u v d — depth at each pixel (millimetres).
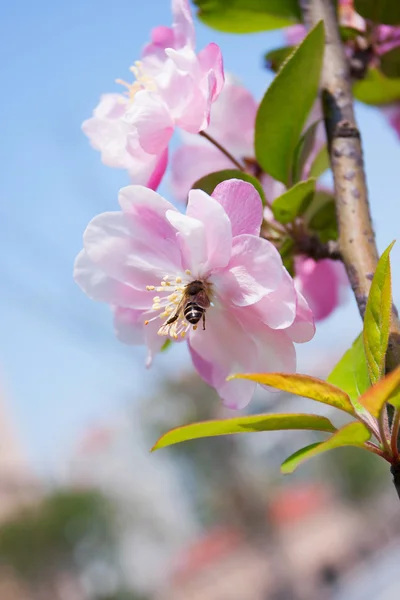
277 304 273
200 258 280
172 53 287
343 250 285
